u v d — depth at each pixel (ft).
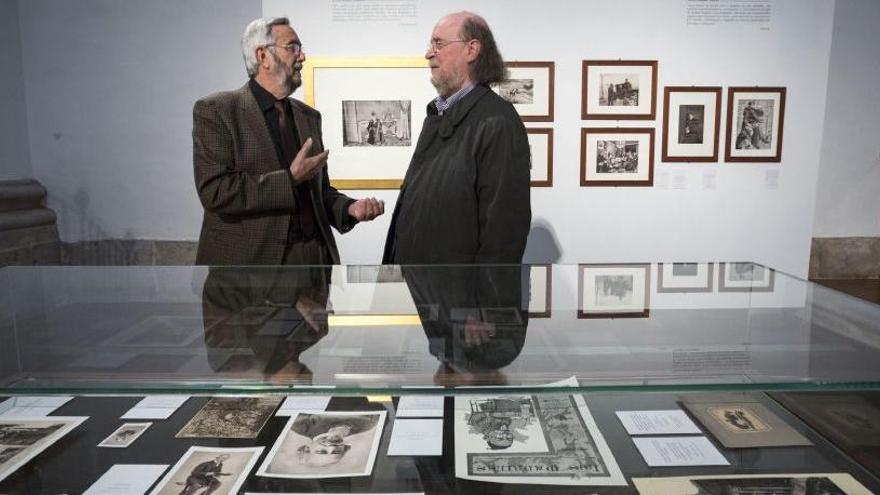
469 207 8.27
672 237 15.38
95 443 5.24
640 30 14.65
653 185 15.17
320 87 14.46
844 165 18.21
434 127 9.16
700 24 14.65
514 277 5.87
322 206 9.67
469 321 4.49
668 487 4.45
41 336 4.09
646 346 3.95
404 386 3.29
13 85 15.35
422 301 4.96
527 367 3.51
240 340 4.02
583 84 14.76
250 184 8.53
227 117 8.75
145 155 16.01
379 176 14.76
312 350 3.90
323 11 14.32
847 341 4.01
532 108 14.82
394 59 14.35
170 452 5.09
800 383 3.30
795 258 15.49
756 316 4.60
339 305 4.83
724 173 15.17
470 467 4.84
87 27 15.47
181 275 6.05
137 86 15.72
